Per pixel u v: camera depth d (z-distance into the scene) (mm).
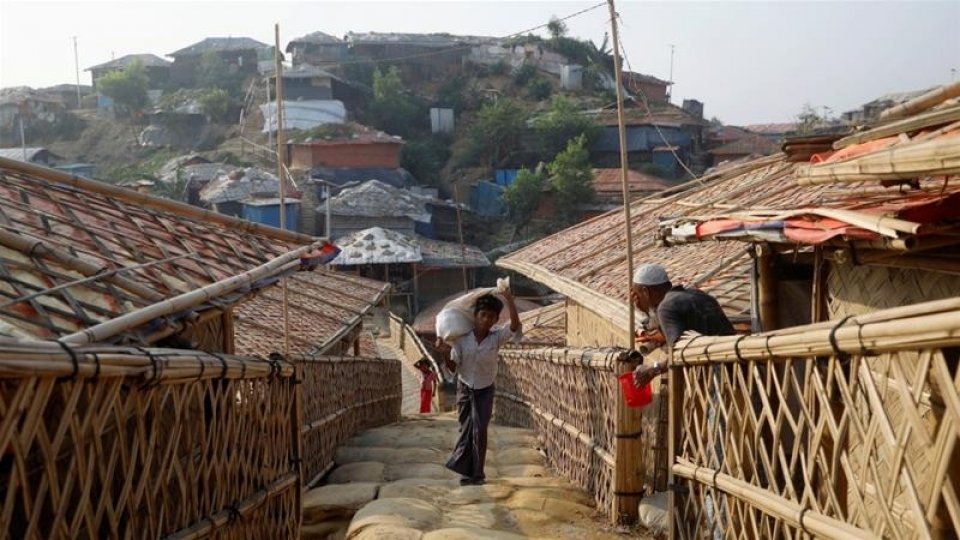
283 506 5219
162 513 3496
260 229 6133
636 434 6117
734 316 7195
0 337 2572
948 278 4281
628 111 52438
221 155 52188
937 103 5141
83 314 3500
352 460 9336
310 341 12453
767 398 3461
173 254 4824
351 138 49188
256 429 4703
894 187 5055
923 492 2402
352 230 42094
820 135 6098
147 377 3156
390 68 61562
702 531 4316
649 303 5840
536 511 6430
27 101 62188
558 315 20828
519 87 64938
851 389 2764
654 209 14062
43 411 2678
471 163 54562
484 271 42562
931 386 2457
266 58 68188
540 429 9641
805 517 3109
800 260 6328
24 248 3844
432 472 8406
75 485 3027
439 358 30641
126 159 57719
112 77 60875
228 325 6176
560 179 43875
